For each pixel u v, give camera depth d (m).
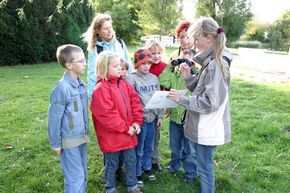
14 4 13.90
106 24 3.56
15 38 14.32
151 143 3.62
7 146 4.62
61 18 15.48
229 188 3.57
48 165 4.08
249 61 15.91
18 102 7.25
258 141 4.80
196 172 3.65
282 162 4.19
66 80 2.93
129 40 33.97
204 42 2.78
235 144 4.71
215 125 2.85
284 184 3.64
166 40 27.72
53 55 15.94
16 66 14.20
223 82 2.75
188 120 3.01
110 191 3.36
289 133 5.20
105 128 3.16
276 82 9.88
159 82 3.61
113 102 3.12
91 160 4.27
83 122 3.03
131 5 33.91
